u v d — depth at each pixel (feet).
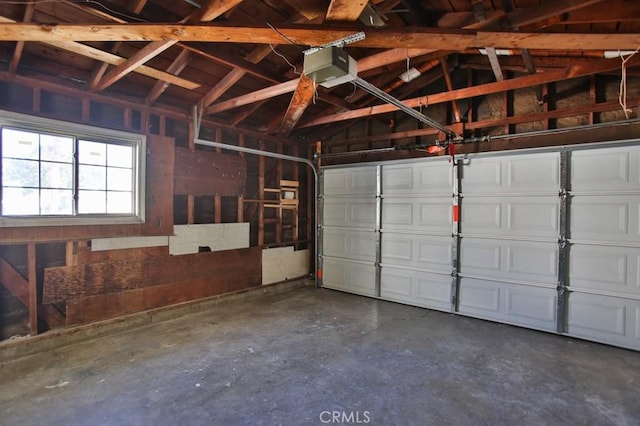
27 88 10.16
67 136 10.83
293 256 18.80
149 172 12.67
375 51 11.78
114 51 9.83
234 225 15.80
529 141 14.11
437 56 13.01
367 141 18.33
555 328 11.85
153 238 12.93
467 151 15.42
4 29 7.18
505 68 13.99
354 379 8.57
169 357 9.75
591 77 12.87
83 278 11.18
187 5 8.51
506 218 12.85
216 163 15.05
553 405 7.48
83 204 11.19
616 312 10.85
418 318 13.46
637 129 12.15
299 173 19.57
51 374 8.73
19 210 9.91
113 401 7.54
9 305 9.98
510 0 8.91
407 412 7.20
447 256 14.26
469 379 8.59
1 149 9.55
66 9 8.02
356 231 17.16
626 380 8.61
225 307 14.79
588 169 11.30
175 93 13.14
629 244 10.66
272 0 8.88
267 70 11.51
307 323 12.73
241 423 6.82
